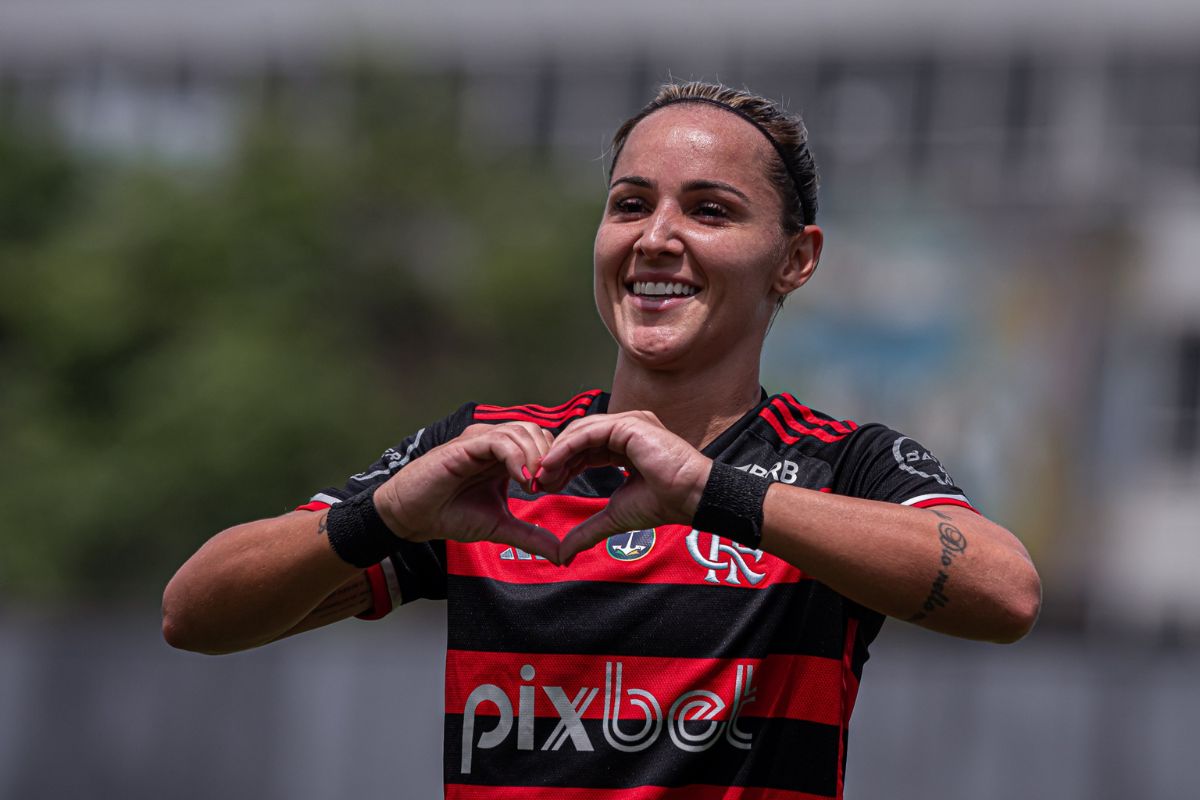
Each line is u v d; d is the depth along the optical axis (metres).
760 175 9.87
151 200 85.81
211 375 77.12
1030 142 112.75
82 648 33.72
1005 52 113.56
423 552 9.97
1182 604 93.31
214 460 75.25
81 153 93.31
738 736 9.16
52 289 82.69
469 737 9.35
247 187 86.81
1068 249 97.38
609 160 10.69
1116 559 93.38
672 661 9.21
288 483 76.50
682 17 119.94
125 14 130.38
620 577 9.37
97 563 76.75
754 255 9.79
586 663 9.27
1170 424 95.88
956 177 112.00
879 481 9.38
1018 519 91.12
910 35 115.75
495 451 8.60
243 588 9.08
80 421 81.12
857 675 9.63
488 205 90.19
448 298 87.94
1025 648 36.94
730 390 9.99
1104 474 93.69
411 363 87.69
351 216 88.88
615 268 9.96
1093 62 112.31
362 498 8.92
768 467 9.66
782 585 9.30
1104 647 36.00
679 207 9.80
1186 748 28.92
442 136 92.88
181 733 32.81
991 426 91.19
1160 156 110.31
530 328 87.38
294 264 85.31
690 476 8.46
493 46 123.81
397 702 32.00
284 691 32.81
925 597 8.49
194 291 83.88
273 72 129.12
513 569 9.52
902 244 92.31
